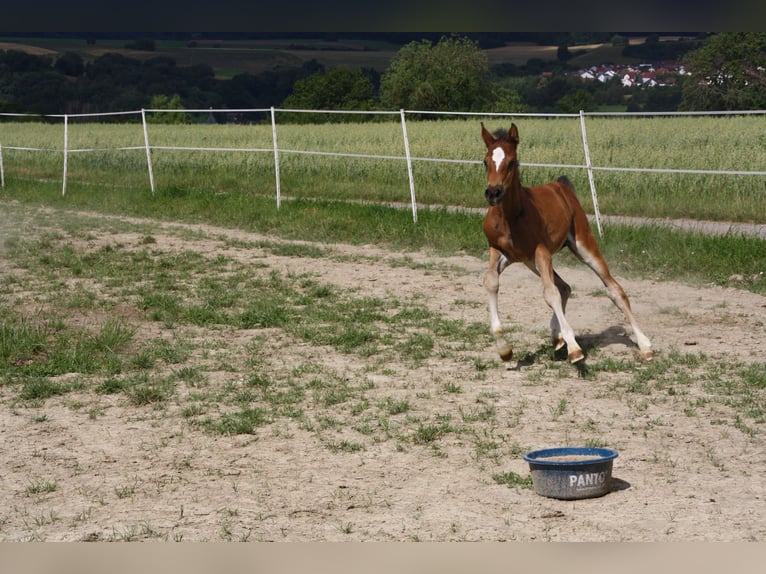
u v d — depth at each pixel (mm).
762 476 5113
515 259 7352
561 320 7102
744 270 11359
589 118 41312
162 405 6715
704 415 6270
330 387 7117
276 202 18453
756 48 58750
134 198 20453
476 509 4719
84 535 4480
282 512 4742
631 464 5352
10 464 5535
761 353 7906
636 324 7812
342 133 33594
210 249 14219
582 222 7867
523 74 90188
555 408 6480
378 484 5117
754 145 23812
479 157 23766
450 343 8523
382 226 15141
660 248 12422
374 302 10133
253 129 37906
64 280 11625
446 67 77562
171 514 4746
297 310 9852
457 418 6297
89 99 85875
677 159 21359
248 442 5891
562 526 4480
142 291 10742
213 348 8422
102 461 5578
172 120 73000
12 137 37812
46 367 7660
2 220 17500
